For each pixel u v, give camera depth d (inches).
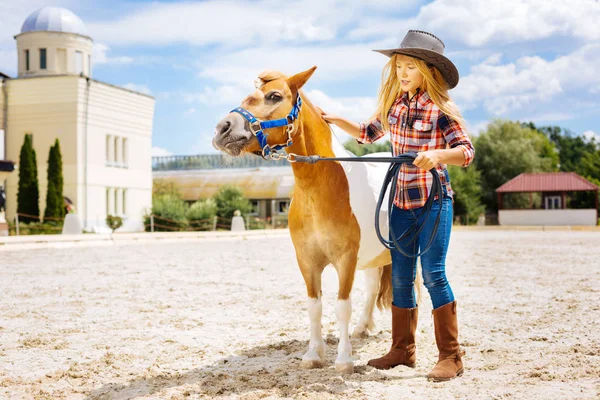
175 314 294.8
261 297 350.3
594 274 446.0
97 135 1556.3
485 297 336.8
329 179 179.0
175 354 213.2
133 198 1702.8
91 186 1529.3
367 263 202.2
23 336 246.4
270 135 169.8
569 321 258.2
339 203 178.9
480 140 2290.8
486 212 2214.6
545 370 176.4
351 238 179.9
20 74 1678.2
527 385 162.9
